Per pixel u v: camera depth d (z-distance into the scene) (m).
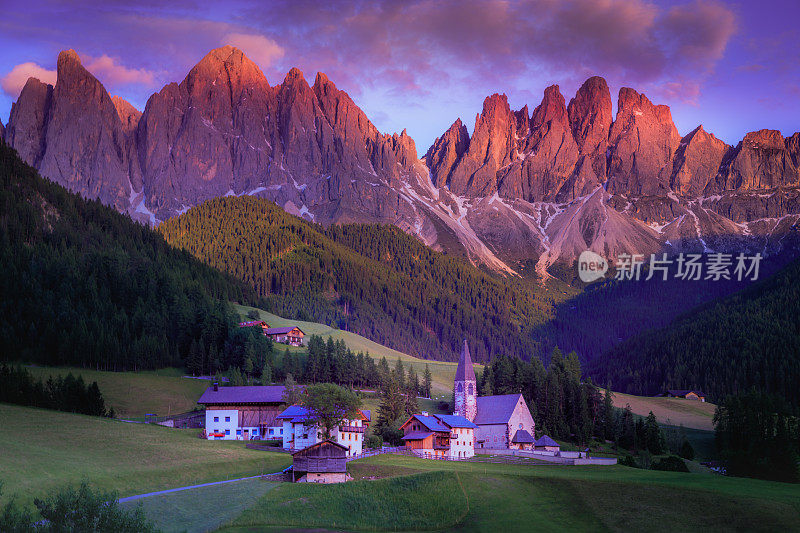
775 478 161.50
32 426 139.38
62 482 104.50
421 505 108.56
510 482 115.88
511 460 155.12
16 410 151.88
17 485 99.44
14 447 120.19
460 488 112.94
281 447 149.38
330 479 120.31
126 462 121.94
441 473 117.81
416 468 127.00
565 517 103.06
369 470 125.50
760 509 101.31
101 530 76.44
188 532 95.44
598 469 135.38
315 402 147.50
